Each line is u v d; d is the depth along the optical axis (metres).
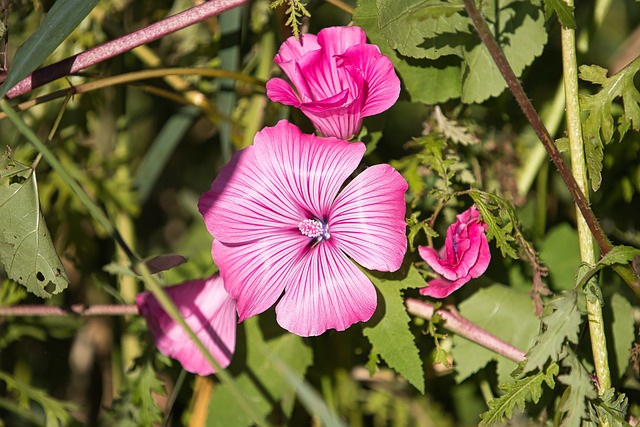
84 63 0.64
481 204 0.62
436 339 0.64
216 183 0.61
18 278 0.64
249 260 0.61
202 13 0.63
